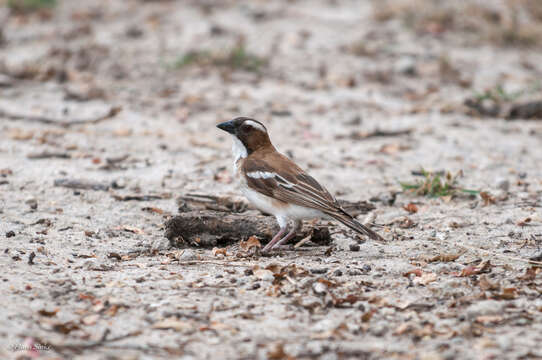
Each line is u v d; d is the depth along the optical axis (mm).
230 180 14648
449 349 7586
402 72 23109
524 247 11094
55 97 20250
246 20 27797
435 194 13922
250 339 7773
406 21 27688
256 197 11242
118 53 24453
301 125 18734
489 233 11797
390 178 15125
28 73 21953
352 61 23969
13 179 14117
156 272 9758
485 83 22438
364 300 8859
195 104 20062
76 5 29812
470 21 28062
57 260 10172
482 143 17594
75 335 7734
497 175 15305
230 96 20859
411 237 11656
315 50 24875
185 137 17562
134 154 16172
